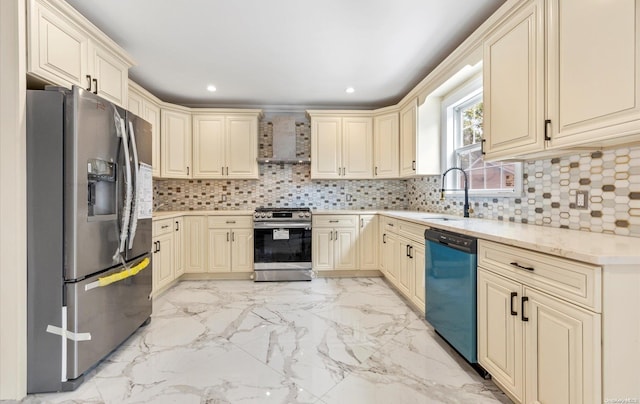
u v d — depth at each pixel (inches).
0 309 59.4
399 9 79.3
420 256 94.9
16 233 59.8
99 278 68.9
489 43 75.2
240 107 161.5
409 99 131.7
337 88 136.4
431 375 66.7
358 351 77.0
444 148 122.8
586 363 40.4
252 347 79.4
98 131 68.3
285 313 102.2
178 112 144.0
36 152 60.8
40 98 60.8
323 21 84.7
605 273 39.4
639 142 53.3
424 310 91.5
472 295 66.0
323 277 147.6
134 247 83.4
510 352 55.1
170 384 63.8
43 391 61.1
